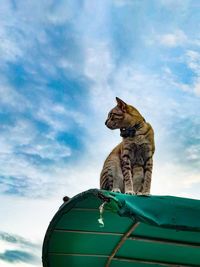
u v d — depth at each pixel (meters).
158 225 0.81
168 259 1.21
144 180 1.31
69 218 1.00
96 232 1.07
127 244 1.12
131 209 0.81
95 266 1.21
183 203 0.87
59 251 1.12
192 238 1.09
